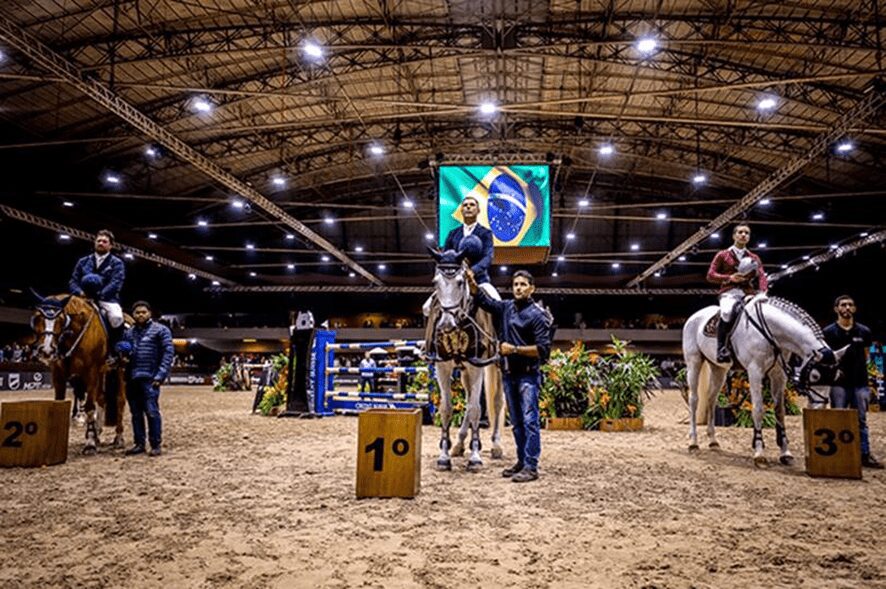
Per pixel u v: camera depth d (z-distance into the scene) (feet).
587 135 84.89
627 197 114.42
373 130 85.61
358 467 15.11
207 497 15.15
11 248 91.71
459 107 61.36
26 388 83.56
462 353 17.08
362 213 119.96
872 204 94.07
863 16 50.62
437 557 10.52
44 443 19.56
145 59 55.06
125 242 93.45
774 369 20.76
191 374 130.72
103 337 22.52
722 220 88.53
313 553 10.74
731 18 52.60
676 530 12.22
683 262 130.00
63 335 21.06
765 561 10.37
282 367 42.73
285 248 130.11
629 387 33.76
